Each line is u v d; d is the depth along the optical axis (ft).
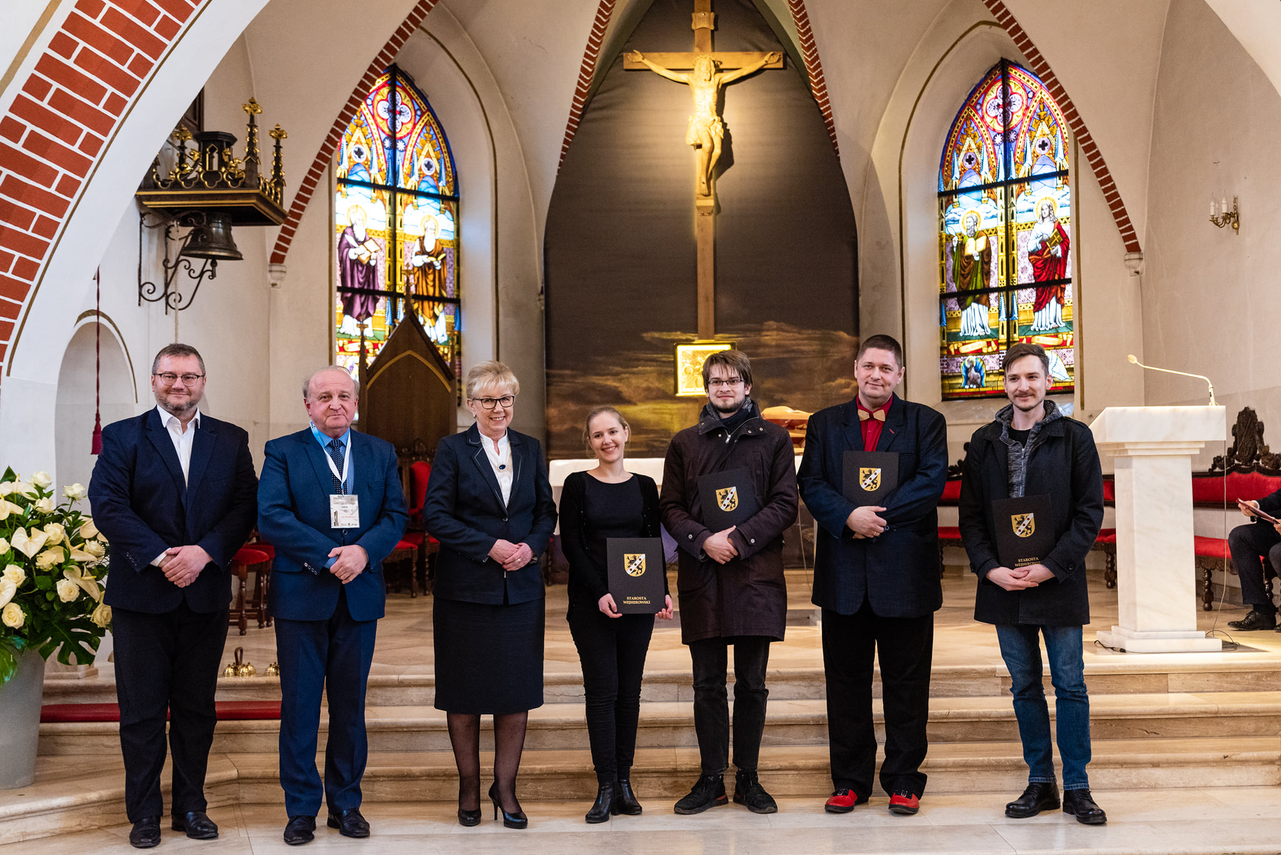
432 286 36.63
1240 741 14.47
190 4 15.21
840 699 12.85
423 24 34.86
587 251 34.88
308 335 31.50
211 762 14.10
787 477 12.79
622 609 12.24
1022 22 31.35
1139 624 16.71
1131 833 11.72
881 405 13.07
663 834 11.96
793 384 34.55
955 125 37.01
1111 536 27.07
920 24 36.14
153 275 22.02
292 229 30.73
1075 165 33.01
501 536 12.44
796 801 13.26
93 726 14.65
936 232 37.32
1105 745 14.30
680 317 34.73
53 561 12.66
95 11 14.52
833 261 34.78
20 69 14.38
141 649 11.94
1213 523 25.05
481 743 14.67
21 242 15.42
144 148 16.31
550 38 35.60
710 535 12.44
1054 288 34.27
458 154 37.19
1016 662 12.61
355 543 12.37
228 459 12.67
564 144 37.40
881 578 12.35
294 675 12.01
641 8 36.81
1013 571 12.27
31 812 12.17
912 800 12.48
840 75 36.55
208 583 12.17
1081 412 32.78
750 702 12.73
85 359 20.03
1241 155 25.52
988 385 35.99
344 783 12.21
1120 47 30.27
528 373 38.04
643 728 14.67
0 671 12.29
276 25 28.96
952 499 34.53
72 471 20.15
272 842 11.94
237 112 28.19
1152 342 30.89
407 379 30.55
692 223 34.96
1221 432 16.51
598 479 13.08
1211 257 27.17
